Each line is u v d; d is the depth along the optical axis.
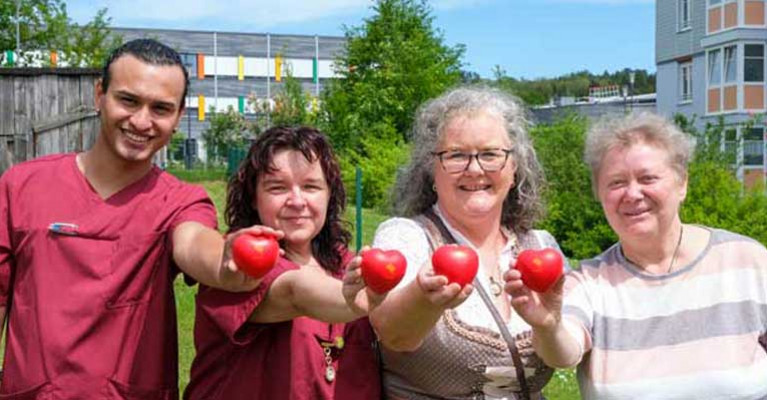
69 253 3.13
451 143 3.30
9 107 11.09
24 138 11.07
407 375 3.25
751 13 31.55
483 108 3.31
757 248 3.33
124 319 3.14
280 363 3.05
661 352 3.22
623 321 3.28
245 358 3.06
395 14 27.05
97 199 3.19
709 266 3.30
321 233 3.35
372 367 3.24
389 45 26.59
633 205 3.28
